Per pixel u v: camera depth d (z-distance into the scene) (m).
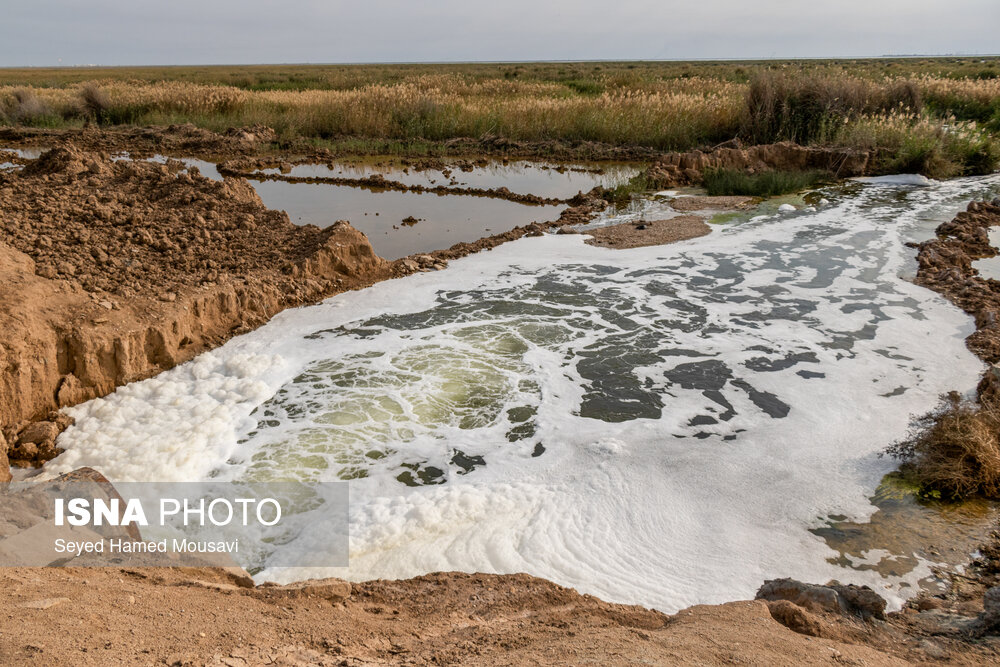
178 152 23.66
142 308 9.15
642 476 6.50
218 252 11.80
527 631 3.93
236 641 3.19
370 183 19.38
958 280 11.23
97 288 9.34
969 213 15.30
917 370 8.48
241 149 23.70
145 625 3.15
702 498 6.19
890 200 17.42
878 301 10.77
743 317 10.23
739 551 5.52
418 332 9.76
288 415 7.66
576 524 5.83
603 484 6.39
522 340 9.51
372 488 6.37
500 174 21.06
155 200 14.05
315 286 11.19
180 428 7.31
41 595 3.26
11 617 2.90
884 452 6.82
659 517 5.93
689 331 9.77
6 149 22.88
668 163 20.33
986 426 6.61
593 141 24.92
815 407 7.70
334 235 12.16
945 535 5.71
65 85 47.25
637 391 8.14
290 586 4.70
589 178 20.52
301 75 63.81
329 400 7.96
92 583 3.65
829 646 3.73
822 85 23.70
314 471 6.64
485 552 5.51
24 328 7.67
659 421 7.47
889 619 4.58
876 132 21.52
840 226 15.01
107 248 11.09
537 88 34.75
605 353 9.11
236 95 30.23
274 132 25.95
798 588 4.72
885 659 3.70
